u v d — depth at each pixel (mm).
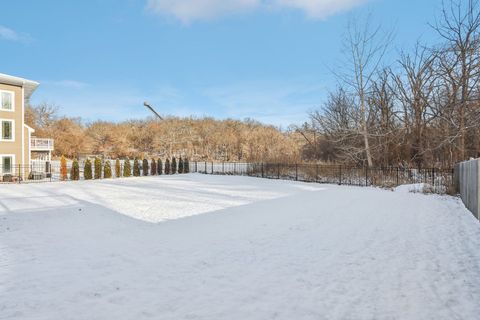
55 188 17531
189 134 65938
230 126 71375
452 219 8984
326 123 34344
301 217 9273
